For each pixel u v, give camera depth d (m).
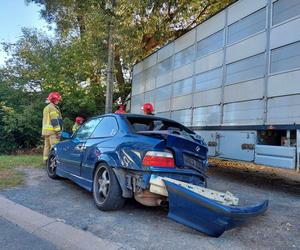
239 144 6.54
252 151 6.16
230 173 9.52
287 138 5.48
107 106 13.83
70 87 16.16
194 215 3.81
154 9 14.50
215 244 3.70
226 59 7.15
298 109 5.16
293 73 5.30
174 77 9.62
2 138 15.18
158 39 15.63
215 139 7.37
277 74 5.65
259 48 6.15
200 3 15.09
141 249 3.49
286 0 5.56
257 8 6.26
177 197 3.97
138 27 14.63
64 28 17.72
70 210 4.85
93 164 5.21
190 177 4.63
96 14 14.02
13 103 16.08
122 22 14.07
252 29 6.38
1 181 6.68
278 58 5.66
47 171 7.49
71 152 6.21
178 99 9.32
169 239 3.79
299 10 5.28
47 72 16.27
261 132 6.05
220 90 7.30
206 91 7.88
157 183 4.26
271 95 5.76
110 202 4.73
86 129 6.26
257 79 6.14
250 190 6.97
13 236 3.90
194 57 8.52
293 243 3.85
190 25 15.65
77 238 3.77
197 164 4.82
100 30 14.45
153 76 11.24
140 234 3.93
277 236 4.07
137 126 5.28
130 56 15.42
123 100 18.89
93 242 3.66
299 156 5.18
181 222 3.93
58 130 8.59
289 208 5.50
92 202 5.36
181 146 4.60
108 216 4.60
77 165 5.88
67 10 17.17
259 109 6.04
